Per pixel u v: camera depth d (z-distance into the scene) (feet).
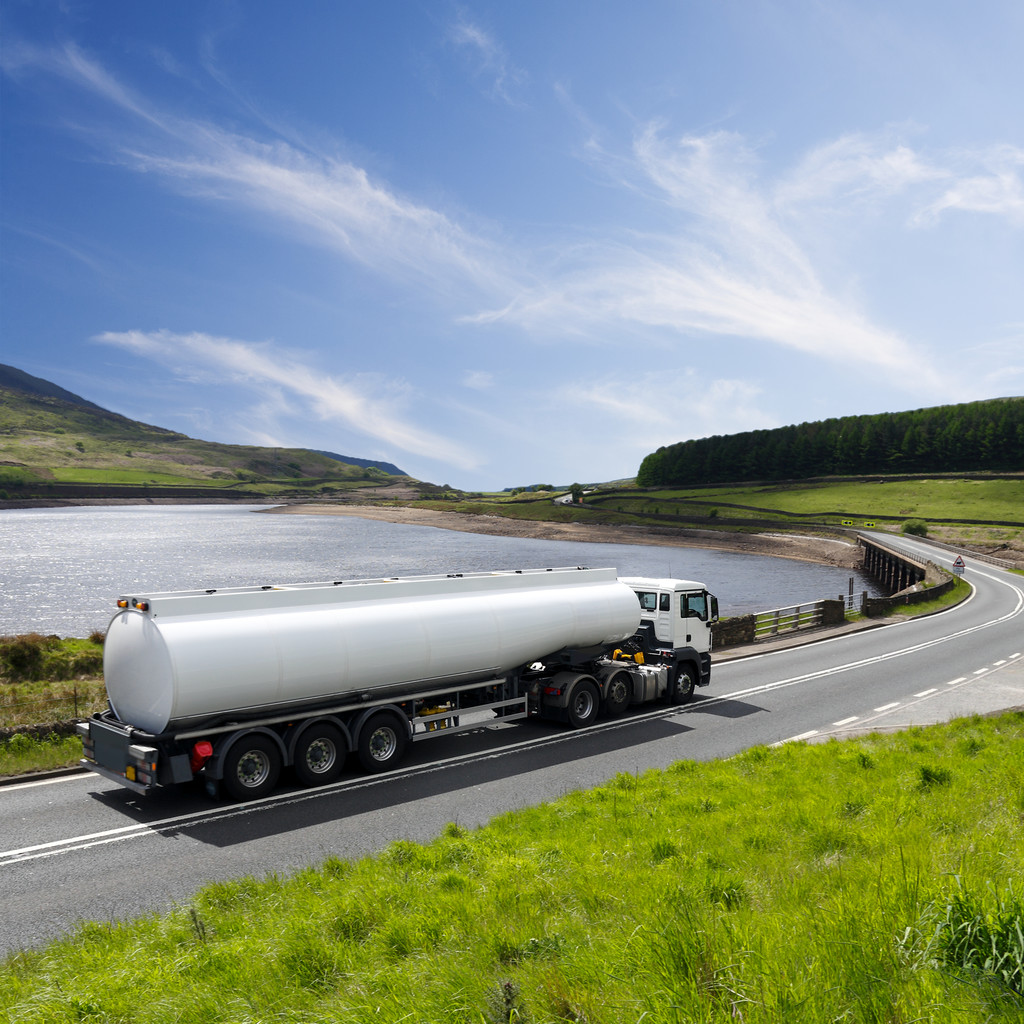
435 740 48.98
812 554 359.25
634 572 273.33
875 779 35.22
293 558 311.68
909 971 12.53
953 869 18.35
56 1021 16.46
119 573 253.44
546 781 40.52
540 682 52.08
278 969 18.03
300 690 38.42
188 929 21.71
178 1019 15.98
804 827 27.94
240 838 32.55
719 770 39.52
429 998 14.44
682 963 13.26
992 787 31.19
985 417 560.20
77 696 55.36
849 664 78.18
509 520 567.59
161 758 35.83
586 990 13.58
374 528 541.75
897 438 597.93
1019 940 12.21
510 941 17.65
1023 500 449.89
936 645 90.84
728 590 226.79
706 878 20.51
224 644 36.19
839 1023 11.18
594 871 23.75
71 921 25.20
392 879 24.97
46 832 33.27
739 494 582.35
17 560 296.71
